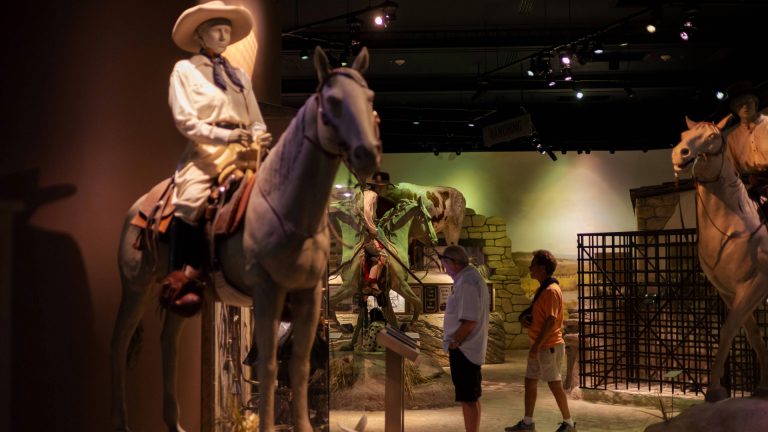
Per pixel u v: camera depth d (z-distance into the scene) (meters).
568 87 14.47
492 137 14.89
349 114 3.14
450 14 11.80
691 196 11.06
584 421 8.42
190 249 3.67
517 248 18.50
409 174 18.72
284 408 5.48
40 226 3.69
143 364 4.76
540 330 7.43
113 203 4.38
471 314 6.50
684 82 14.55
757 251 6.29
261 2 7.23
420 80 15.02
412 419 8.77
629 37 12.34
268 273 3.50
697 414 6.26
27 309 3.58
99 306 4.22
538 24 12.34
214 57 4.02
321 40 11.88
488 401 10.08
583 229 18.31
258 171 3.66
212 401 4.82
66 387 3.88
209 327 4.82
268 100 7.54
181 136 5.32
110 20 4.37
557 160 18.31
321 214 3.49
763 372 6.57
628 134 16.83
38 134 3.67
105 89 4.30
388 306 11.31
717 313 8.84
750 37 12.18
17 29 3.51
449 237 15.66
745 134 6.78
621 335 10.70
